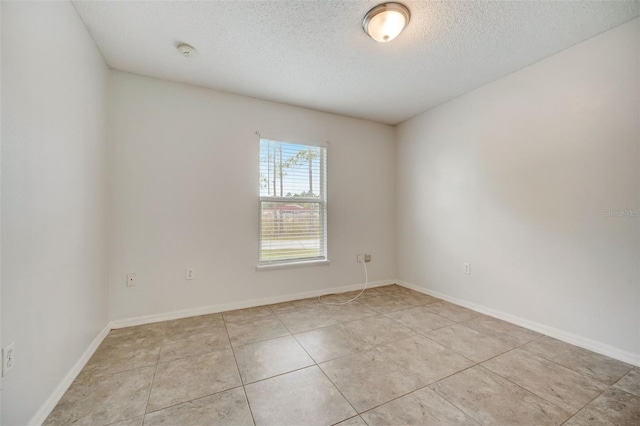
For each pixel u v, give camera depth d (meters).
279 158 3.05
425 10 1.66
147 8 1.64
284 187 3.07
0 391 1.01
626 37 1.77
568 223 2.05
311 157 3.25
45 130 1.33
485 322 2.43
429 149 3.28
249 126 2.86
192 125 2.60
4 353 1.03
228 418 1.28
